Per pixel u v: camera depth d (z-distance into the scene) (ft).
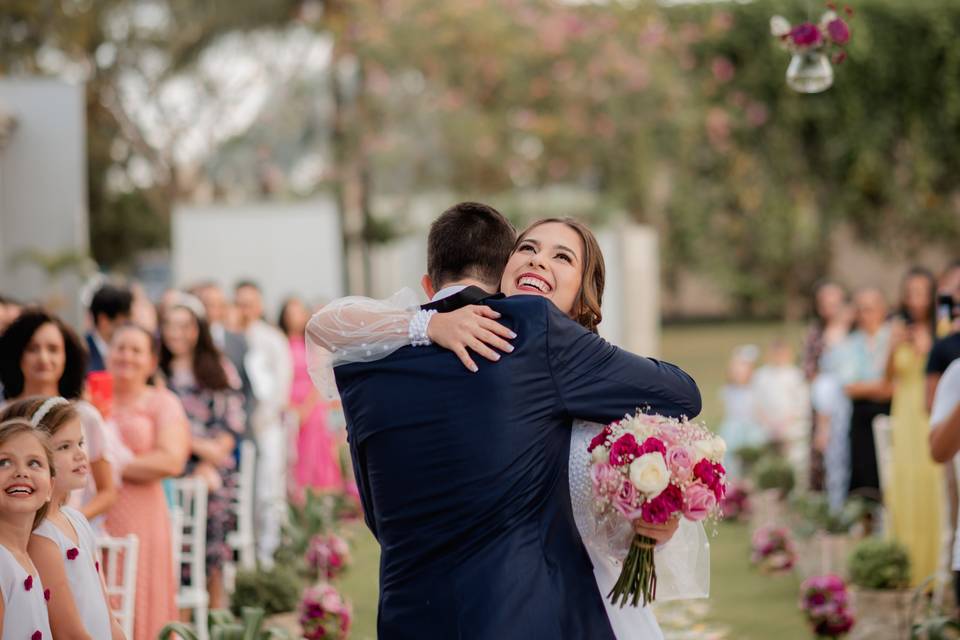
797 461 39.70
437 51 61.11
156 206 78.48
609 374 10.07
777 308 74.28
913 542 24.39
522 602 9.57
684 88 65.51
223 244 54.44
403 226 65.31
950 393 16.11
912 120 72.43
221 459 22.22
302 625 18.70
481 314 10.09
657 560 10.61
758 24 70.95
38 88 37.52
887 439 26.16
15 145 37.60
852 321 33.19
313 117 67.97
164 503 17.72
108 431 16.72
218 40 70.95
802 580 25.44
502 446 9.73
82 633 11.50
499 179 63.10
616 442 9.75
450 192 63.82
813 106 71.51
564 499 10.12
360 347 10.26
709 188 71.10
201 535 20.36
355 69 64.18
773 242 72.08
